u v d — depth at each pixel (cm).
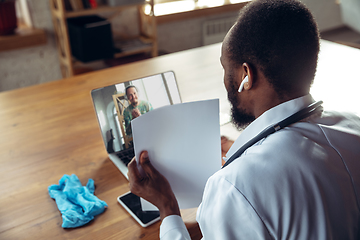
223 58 69
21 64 330
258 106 67
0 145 123
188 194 90
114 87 115
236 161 60
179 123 80
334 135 63
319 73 175
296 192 54
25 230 87
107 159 115
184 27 418
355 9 488
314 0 485
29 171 110
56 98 158
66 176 104
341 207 57
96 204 92
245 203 55
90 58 314
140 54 370
